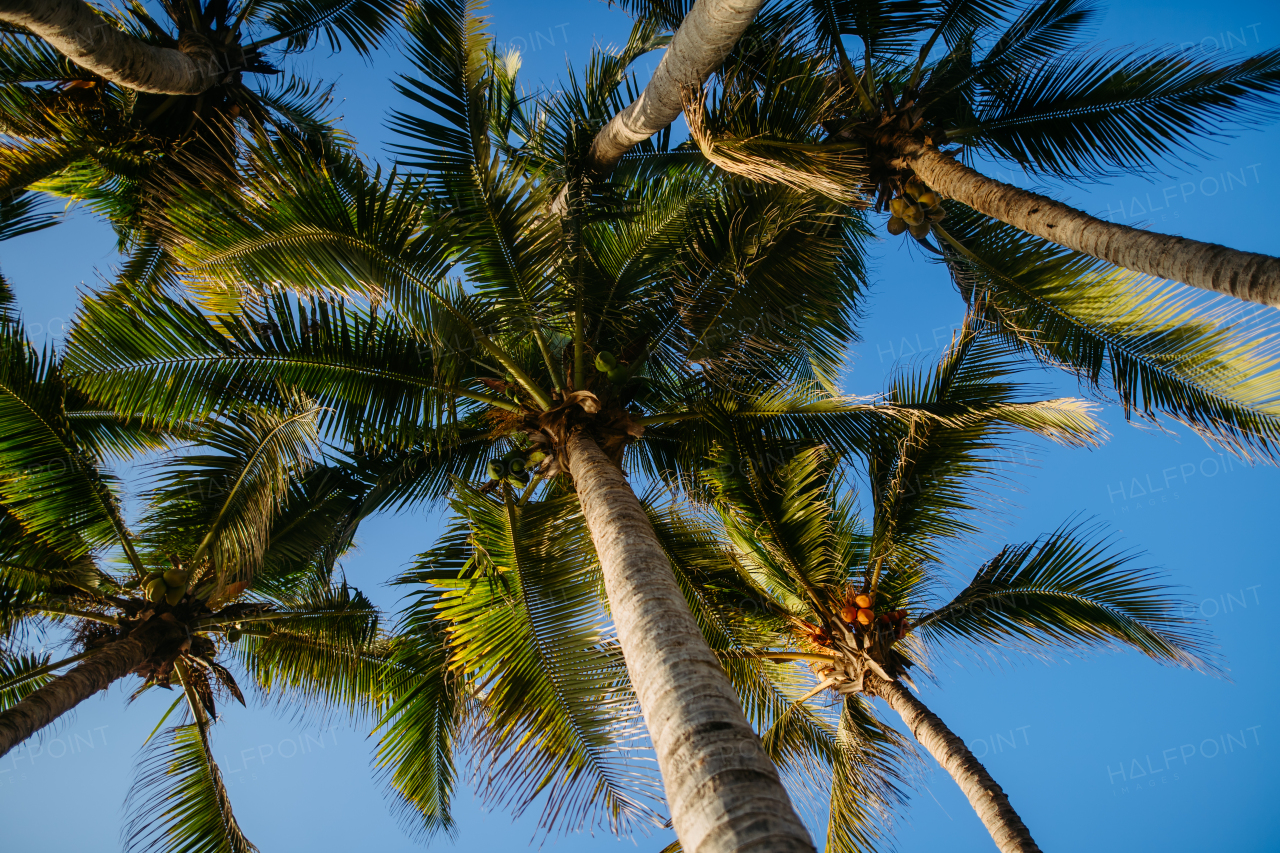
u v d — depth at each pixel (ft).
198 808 27.89
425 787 28.96
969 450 30.01
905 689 31.09
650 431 30.99
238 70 36.14
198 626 28.84
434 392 25.31
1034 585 30.30
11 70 33.76
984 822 26.63
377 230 21.26
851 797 30.96
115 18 34.63
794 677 33.14
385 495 29.27
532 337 27.89
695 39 21.99
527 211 24.82
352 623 31.45
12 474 25.21
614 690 20.79
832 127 30.60
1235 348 24.43
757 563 32.24
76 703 24.18
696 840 11.98
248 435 25.18
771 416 27.66
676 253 28.12
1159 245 22.62
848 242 29.60
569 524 24.14
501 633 21.63
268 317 22.62
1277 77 27.02
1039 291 28.84
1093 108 29.86
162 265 38.24
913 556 31.76
